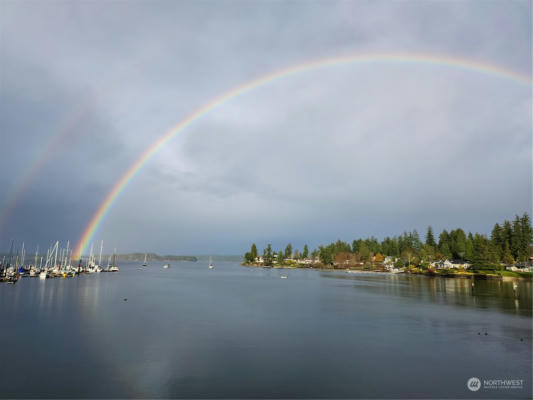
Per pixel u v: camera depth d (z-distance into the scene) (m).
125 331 39.50
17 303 62.53
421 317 49.88
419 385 24.12
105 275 165.88
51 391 22.88
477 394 22.69
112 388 23.38
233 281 133.75
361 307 60.06
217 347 33.03
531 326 43.34
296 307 59.66
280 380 24.86
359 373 26.31
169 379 24.95
